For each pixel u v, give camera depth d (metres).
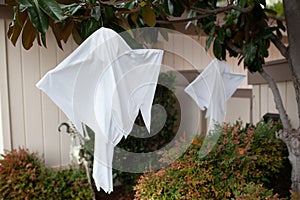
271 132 2.04
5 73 2.27
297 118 2.20
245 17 1.88
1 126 2.27
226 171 1.69
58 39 1.37
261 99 2.67
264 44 1.91
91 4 1.19
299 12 1.61
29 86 2.37
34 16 1.06
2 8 2.19
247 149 1.76
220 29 1.86
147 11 1.42
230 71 1.56
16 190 2.02
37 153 2.32
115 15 1.35
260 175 1.74
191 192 1.59
